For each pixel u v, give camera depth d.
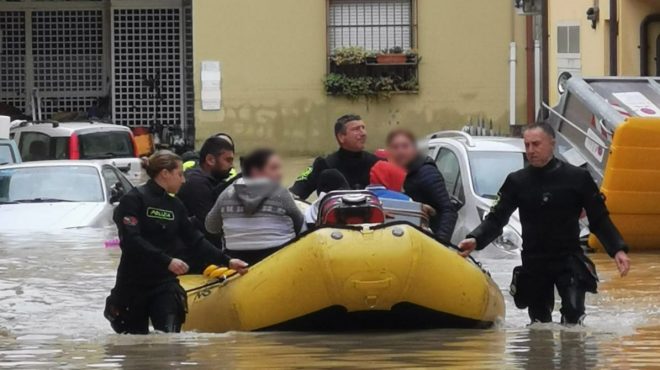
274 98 91.56
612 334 24.09
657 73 62.16
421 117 91.69
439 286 24.39
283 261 24.52
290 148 91.81
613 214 42.06
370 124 91.81
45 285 34.66
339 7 91.81
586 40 67.44
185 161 40.72
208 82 91.56
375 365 20.14
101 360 21.44
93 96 99.19
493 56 91.06
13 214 48.50
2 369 20.59
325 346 22.61
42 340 24.92
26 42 99.00
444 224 27.89
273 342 23.28
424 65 91.44
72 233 46.47
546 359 20.66
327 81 91.19
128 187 54.69
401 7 91.69
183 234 25.72
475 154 42.41
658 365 19.86
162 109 97.12
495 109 91.31
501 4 90.69
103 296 32.62
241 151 91.75
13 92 99.19
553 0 72.25
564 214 24.73
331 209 24.92
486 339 23.47
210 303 25.92
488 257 39.69
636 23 62.09
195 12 91.38
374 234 24.19
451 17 91.19
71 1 98.50
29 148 69.19
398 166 28.16
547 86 69.88
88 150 68.75
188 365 20.53
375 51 91.38
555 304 29.55
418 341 23.22
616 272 36.44
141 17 96.88
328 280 23.84
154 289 25.44
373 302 23.98
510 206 25.03
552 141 24.78
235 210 26.16
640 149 41.28
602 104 42.88
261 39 91.50
